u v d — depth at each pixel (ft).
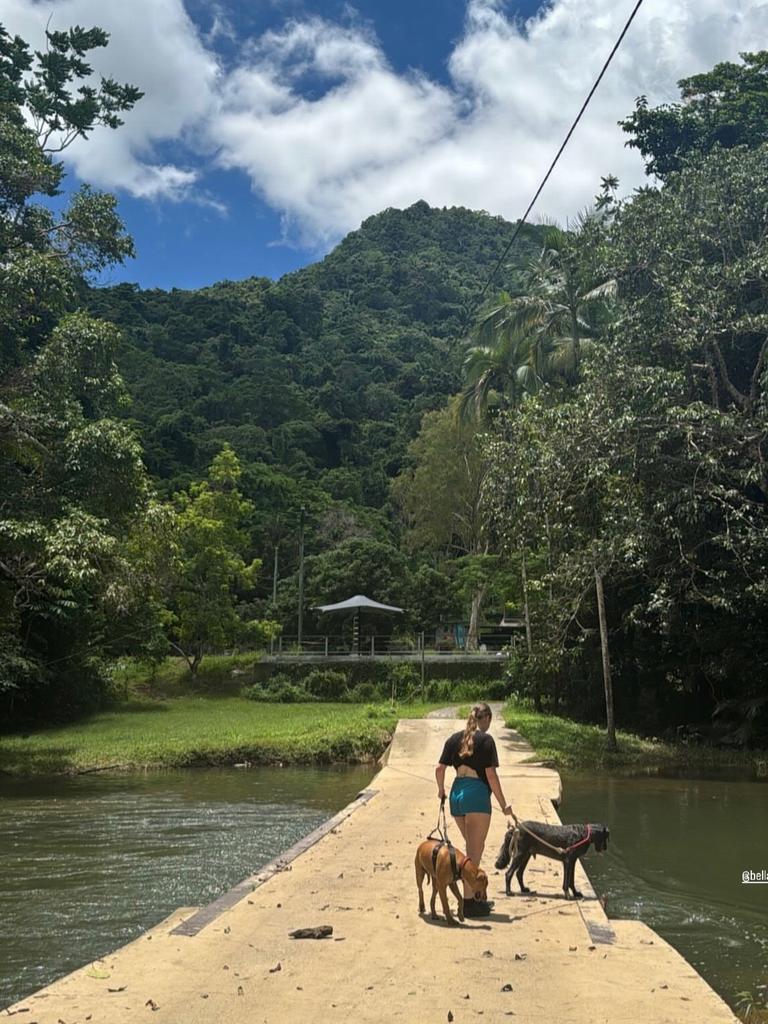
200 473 222.89
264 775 58.39
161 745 65.62
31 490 63.93
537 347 98.78
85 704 98.27
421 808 36.40
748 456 60.34
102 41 69.92
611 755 59.93
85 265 71.05
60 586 87.04
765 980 18.47
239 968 15.76
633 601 76.59
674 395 59.77
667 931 22.15
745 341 66.08
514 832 23.22
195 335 338.34
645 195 69.62
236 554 130.21
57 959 20.17
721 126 86.63
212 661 128.26
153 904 25.30
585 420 63.05
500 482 71.67
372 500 252.21
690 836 35.19
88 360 67.72
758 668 68.03
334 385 303.68
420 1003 13.98
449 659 111.14
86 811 43.37
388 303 425.69
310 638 144.46
